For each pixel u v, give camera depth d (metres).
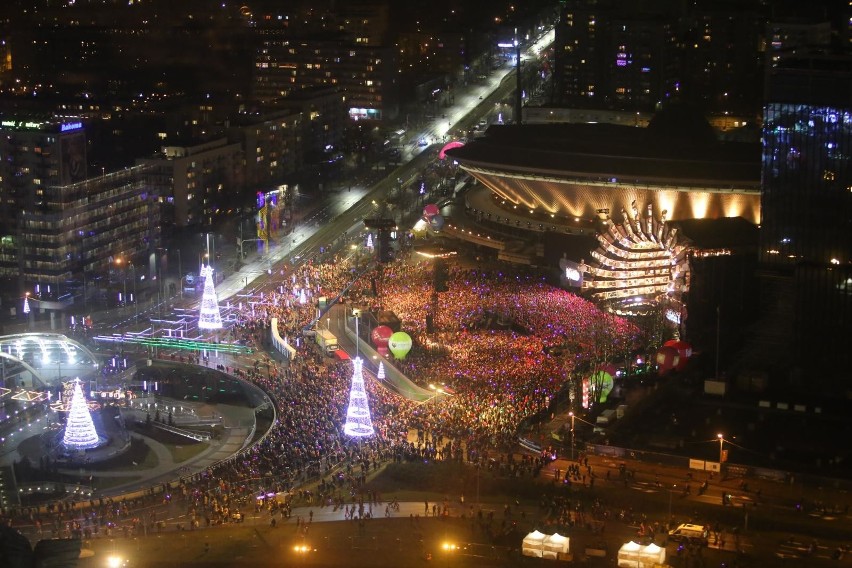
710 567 195.12
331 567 199.62
